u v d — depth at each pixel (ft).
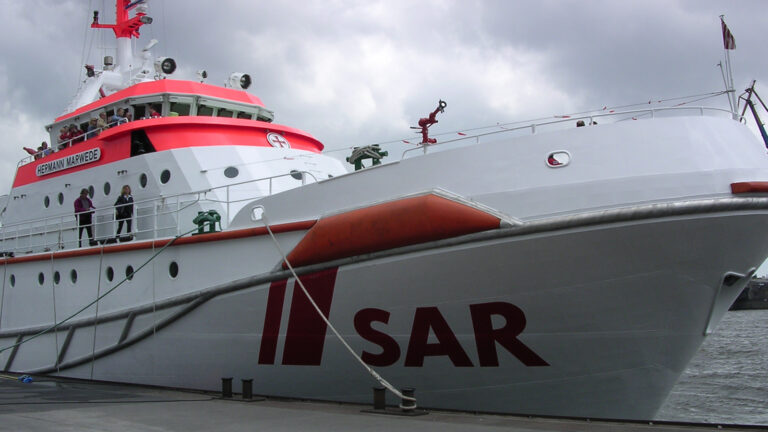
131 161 44.65
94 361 43.39
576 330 28.37
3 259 51.24
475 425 24.13
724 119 28.14
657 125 27.25
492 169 28.76
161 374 39.55
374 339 31.42
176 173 41.98
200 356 37.40
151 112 48.52
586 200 26.86
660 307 27.61
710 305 27.86
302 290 32.37
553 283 27.58
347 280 30.96
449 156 29.71
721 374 79.05
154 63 54.49
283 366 34.37
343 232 30.83
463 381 30.94
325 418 26.02
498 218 27.61
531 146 28.35
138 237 43.09
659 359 28.78
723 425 24.17
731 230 26.00
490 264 27.99
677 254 26.35
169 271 38.60
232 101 50.78
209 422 25.32
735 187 25.86
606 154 27.22
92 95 58.75
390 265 29.73
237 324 35.22
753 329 153.58
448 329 29.89
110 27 62.34
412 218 28.99
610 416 30.37
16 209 55.16
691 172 26.23
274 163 43.19
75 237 48.34
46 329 45.55
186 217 40.83
